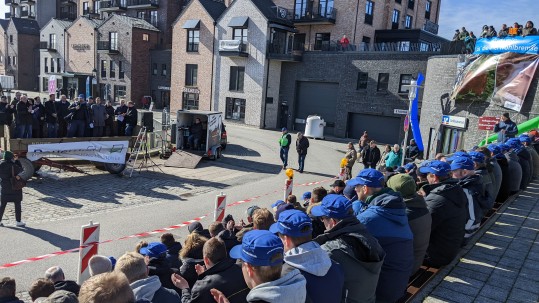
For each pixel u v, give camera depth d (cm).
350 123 3600
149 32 4962
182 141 2164
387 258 371
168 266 467
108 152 1572
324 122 3459
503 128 1467
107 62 5091
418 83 2455
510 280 479
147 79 5012
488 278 482
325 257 291
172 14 5362
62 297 252
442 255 485
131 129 1723
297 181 1805
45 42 5956
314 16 3891
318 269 283
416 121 2417
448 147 2222
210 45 4141
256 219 511
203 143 2175
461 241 507
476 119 2016
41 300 254
